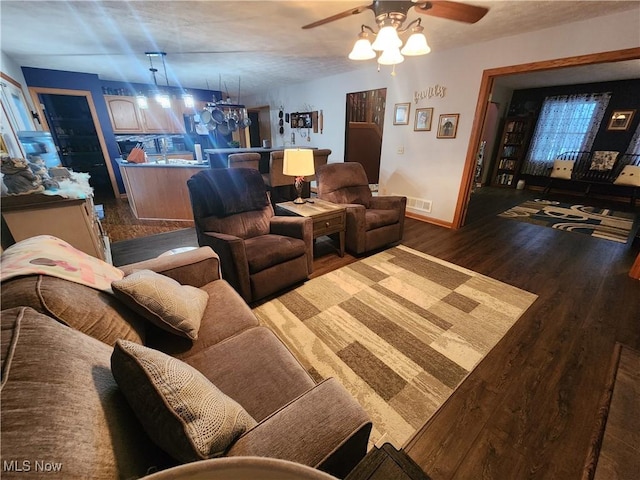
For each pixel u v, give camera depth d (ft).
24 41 10.24
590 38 8.30
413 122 13.33
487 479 3.57
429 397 4.65
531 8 7.53
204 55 12.51
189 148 21.38
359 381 4.94
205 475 1.22
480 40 10.25
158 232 12.29
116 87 18.11
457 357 5.45
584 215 14.53
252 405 3.05
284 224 8.03
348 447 2.32
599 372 5.07
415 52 6.68
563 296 7.39
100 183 20.38
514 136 21.06
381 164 15.21
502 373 5.09
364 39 6.80
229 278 6.76
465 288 7.81
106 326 3.29
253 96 23.88
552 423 4.22
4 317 2.24
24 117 12.41
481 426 4.20
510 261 9.41
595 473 3.60
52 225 7.30
